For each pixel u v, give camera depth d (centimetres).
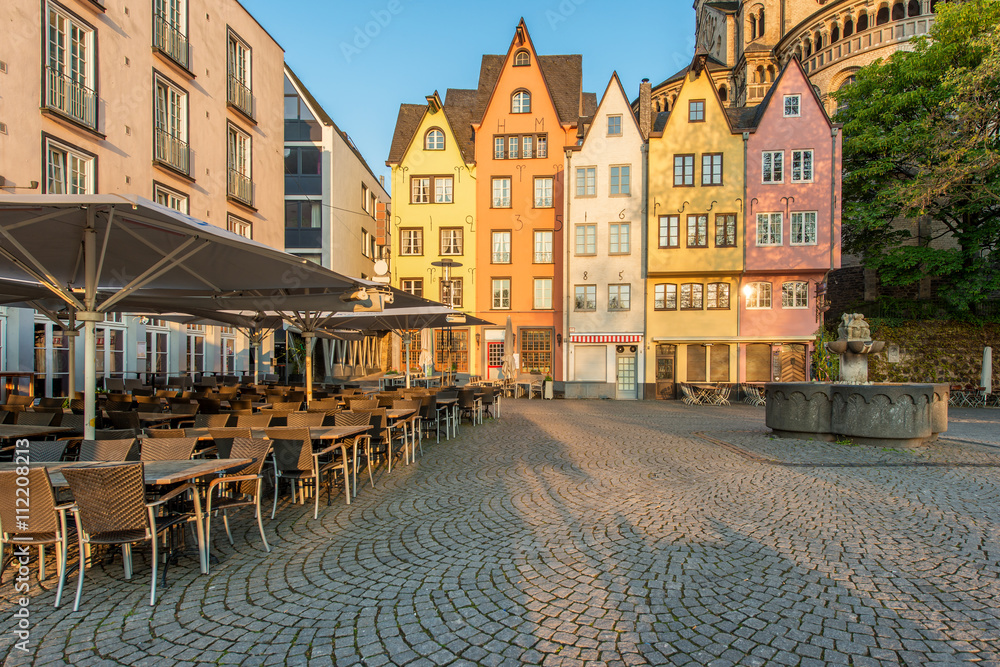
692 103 2823
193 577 463
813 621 379
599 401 2684
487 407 1786
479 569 475
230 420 785
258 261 734
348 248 3519
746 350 2797
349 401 1148
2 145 1213
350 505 689
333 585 445
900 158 2720
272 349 2673
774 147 2753
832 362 2653
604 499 700
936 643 350
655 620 381
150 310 1308
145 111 1636
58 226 625
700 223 2789
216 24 1995
